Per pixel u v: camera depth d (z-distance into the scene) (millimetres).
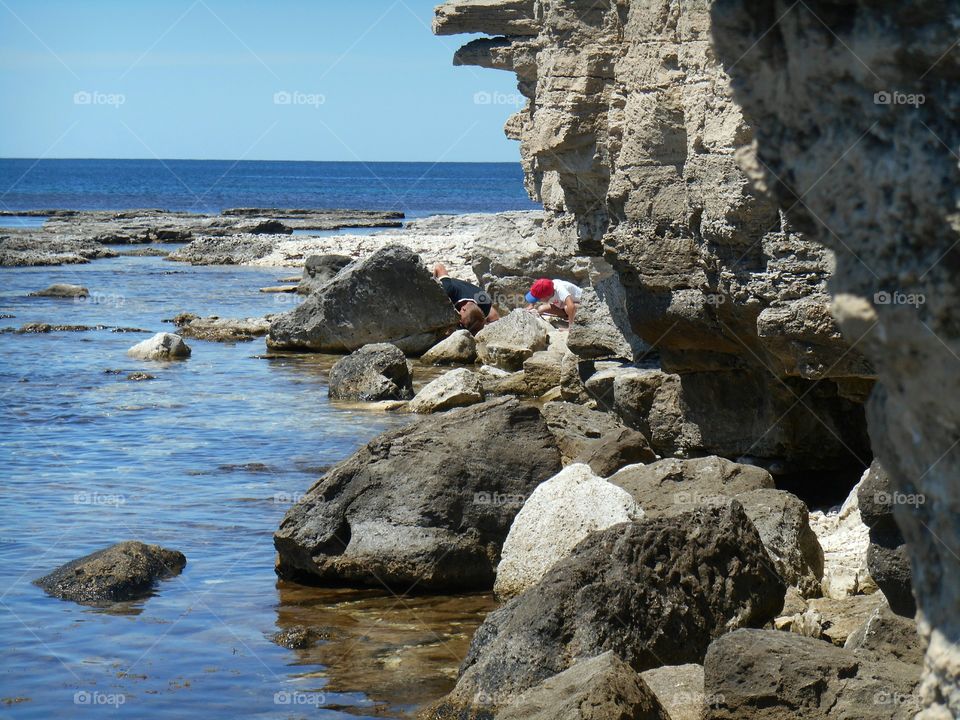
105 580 8602
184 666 7188
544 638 6379
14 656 7348
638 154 10750
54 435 14398
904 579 6121
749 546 7066
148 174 199500
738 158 3459
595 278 20688
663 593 6676
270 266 41625
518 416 9516
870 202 3080
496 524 9016
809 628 6746
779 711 5492
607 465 10203
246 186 151125
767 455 10281
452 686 6816
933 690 3160
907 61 2936
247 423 15289
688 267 9977
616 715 5309
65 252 44156
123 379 18703
